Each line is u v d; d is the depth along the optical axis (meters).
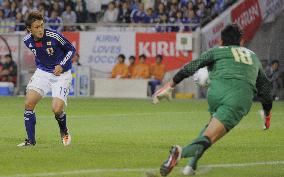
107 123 40.22
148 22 71.25
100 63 66.62
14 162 23.91
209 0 70.06
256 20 65.62
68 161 24.27
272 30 65.38
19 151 26.80
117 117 44.34
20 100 60.03
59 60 28.33
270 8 65.56
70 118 43.41
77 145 29.09
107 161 24.39
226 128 20.25
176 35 64.75
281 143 30.77
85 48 66.88
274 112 49.19
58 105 28.06
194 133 34.94
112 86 65.88
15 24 71.12
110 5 72.75
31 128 28.56
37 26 27.39
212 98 20.73
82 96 66.38
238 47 21.47
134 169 22.50
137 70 65.62
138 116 45.28
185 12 70.19
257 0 65.62
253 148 28.80
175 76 20.73
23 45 67.44
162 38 65.19
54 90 28.25
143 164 23.73
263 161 24.94
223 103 20.47
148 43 65.50
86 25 68.50
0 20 74.94
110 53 66.44
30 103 28.25
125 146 29.02
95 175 21.22
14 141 30.53
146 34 65.50
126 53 66.19
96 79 66.44
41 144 29.31
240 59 21.08
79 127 37.72
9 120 41.38
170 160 19.09
